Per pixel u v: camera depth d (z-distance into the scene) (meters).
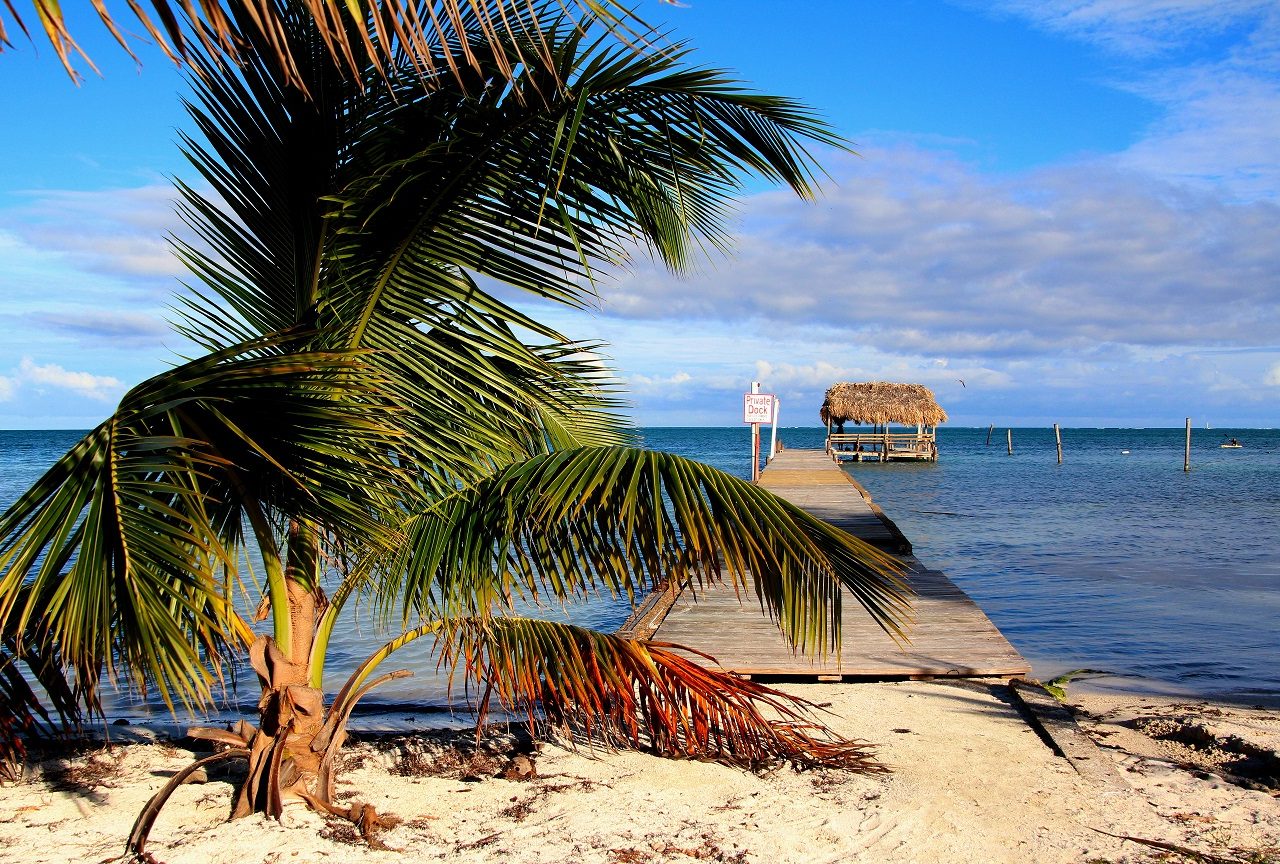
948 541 17.92
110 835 3.68
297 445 3.14
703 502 3.44
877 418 54.69
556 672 4.18
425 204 3.61
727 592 9.99
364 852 3.49
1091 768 4.60
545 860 3.47
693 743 4.77
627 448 3.76
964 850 3.61
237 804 3.84
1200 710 6.58
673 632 8.00
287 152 3.62
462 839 3.68
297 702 3.76
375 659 4.04
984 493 31.38
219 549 2.93
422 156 3.43
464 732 5.34
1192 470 48.16
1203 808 4.11
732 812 3.99
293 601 3.76
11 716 4.02
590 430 4.41
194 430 3.10
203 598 3.39
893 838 3.72
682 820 3.89
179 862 3.37
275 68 3.42
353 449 3.32
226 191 3.73
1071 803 4.13
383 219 3.63
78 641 2.75
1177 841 3.71
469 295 3.66
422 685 7.58
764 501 3.52
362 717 6.58
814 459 35.88
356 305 3.69
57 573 2.81
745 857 3.53
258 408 3.06
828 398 57.03
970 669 6.61
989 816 3.96
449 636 4.11
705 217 3.90
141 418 2.95
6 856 3.46
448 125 3.57
